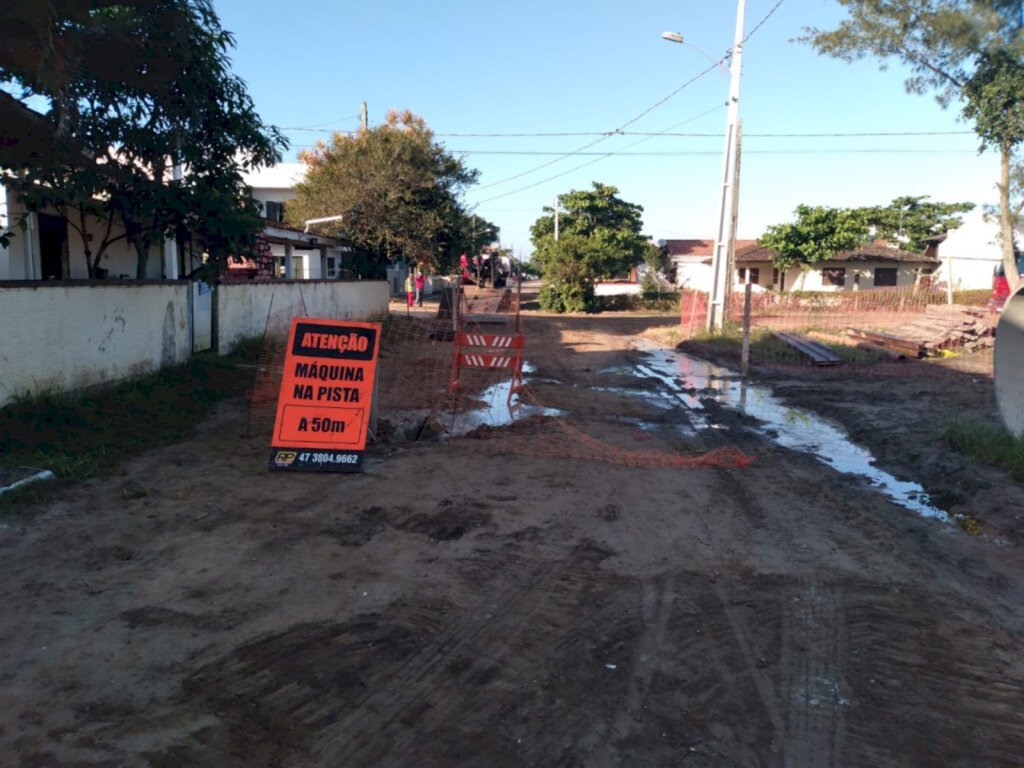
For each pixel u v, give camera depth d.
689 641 4.37
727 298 24.09
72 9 7.36
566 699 3.74
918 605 4.95
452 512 6.45
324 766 3.18
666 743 3.41
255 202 11.31
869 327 22.78
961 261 42.31
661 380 15.10
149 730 3.35
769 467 8.41
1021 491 6.97
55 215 12.91
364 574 5.14
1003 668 4.16
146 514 6.09
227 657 4.00
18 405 7.80
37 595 4.60
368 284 24.52
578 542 5.88
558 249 37.44
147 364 10.80
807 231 39.72
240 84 10.30
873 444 9.51
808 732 3.53
